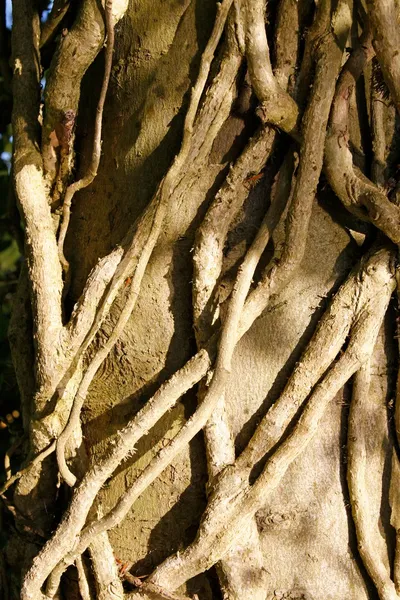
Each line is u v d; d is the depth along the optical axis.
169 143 1.79
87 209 1.86
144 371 1.78
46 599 1.76
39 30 1.95
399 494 1.79
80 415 1.81
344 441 1.76
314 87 1.74
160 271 1.78
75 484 1.77
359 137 1.80
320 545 1.74
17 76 1.92
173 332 1.77
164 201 1.74
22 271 1.89
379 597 1.75
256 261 1.74
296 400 1.73
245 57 1.74
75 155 1.89
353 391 1.75
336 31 1.74
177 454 1.75
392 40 1.73
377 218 1.73
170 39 1.80
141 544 1.76
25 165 1.87
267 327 1.76
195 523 1.74
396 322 1.78
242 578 1.71
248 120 1.77
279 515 1.74
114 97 1.84
